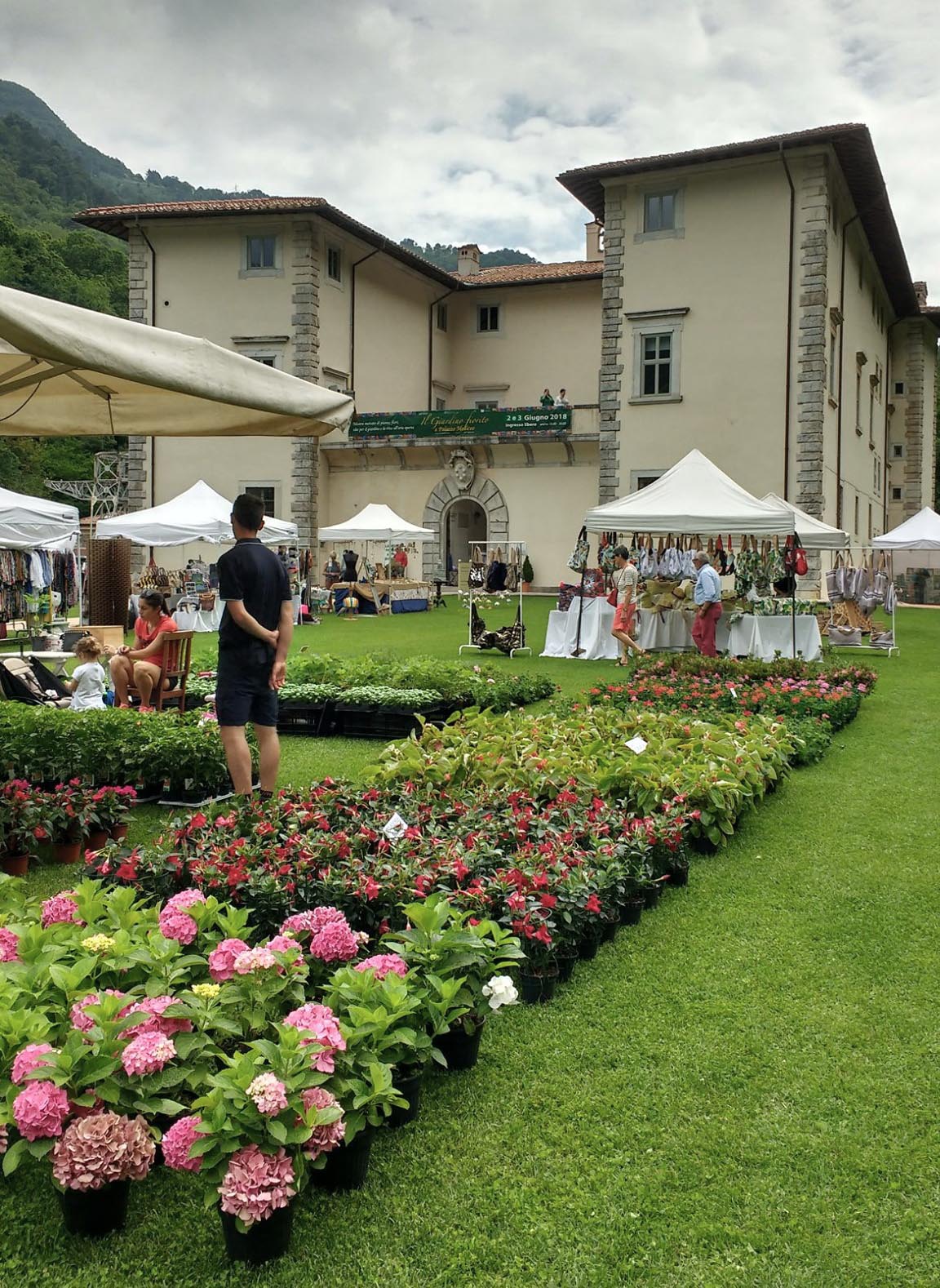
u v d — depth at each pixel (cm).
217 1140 275
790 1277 274
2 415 617
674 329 2847
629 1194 307
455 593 3550
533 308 4003
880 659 1777
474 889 440
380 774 687
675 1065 382
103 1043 299
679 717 864
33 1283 272
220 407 592
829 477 2886
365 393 3512
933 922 524
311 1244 285
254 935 444
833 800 766
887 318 4153
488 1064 382
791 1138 336
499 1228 292
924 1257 281
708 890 573
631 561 1780
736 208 2767
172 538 2166
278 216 3152
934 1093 363
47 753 713
